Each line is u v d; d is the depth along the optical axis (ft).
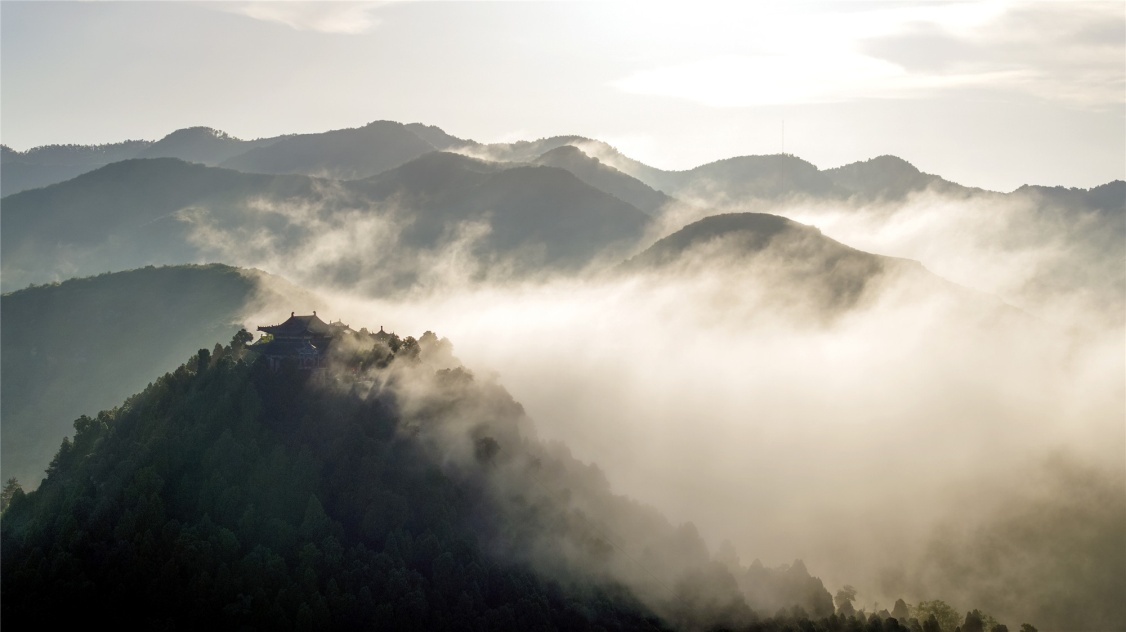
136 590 541.34
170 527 564.71
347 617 559.79
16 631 517.55
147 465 601.62
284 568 564.30
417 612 571.69
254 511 590.55
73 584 530.68
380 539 609.01
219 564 557.33
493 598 608.19
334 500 625.00
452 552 615.98
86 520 577.84
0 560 561.43
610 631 625.41
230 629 535.19
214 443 619.67
